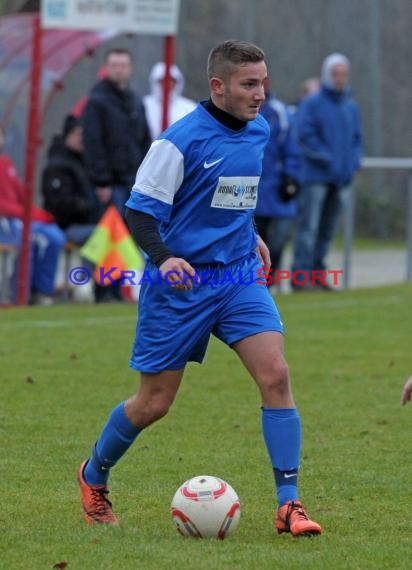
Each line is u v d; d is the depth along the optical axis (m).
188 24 74.06
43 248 44.78
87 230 45.41
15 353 32.69
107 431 16.78
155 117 47.16
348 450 21.98
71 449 21.89
